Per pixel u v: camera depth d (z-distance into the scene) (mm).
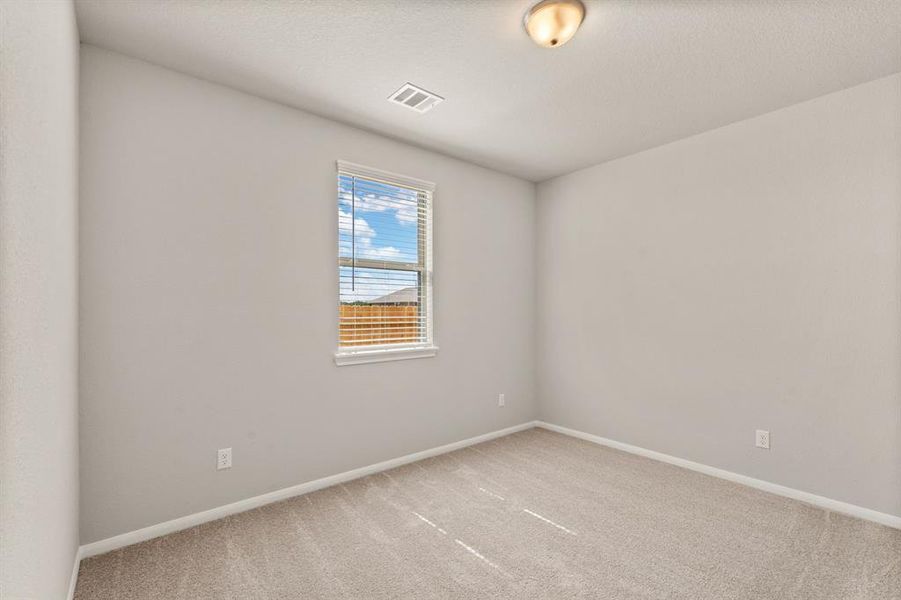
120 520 1974
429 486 2678
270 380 2443
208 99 2258
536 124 2812
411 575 1774
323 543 2014
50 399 1132
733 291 2785
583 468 2992
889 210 2215
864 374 2289
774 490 2590
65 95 1422
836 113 2381
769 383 2629
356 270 2877
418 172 3197
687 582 1728
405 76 2229
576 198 3770
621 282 3424
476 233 3605
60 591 1336
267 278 2439
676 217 3084
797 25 1810
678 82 2285
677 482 2746
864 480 2279
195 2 1671
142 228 2047
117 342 1977
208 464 2223
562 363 3879
